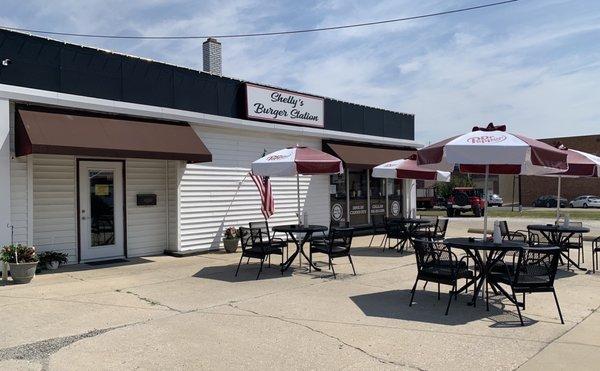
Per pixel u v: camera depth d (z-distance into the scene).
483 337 5.53
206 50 15.63
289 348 5.18
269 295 7.61
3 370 4.58
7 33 9.03
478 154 6.59
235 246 12.48
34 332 5.74
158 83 11.45
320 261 11.05
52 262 9.78
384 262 10.94
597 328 5.86
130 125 10.60
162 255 11.93
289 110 14.65
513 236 11.34
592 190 46.84
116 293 7.74
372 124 18.22
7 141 8.88
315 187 15.96
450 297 6.71
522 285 6.25
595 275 9.27
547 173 9.32
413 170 12.61
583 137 44.00
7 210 8.88
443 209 40.28
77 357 4.93
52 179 10.15
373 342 5.36
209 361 4.82
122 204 11.37
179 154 10.80
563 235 12.37
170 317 6.36
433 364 4.72
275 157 9.88
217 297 7.47
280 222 14.70
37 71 9.43
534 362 4.75
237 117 13.34
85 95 10.12
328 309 6.75
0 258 8.51
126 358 4.90
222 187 12.94
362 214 17.83
